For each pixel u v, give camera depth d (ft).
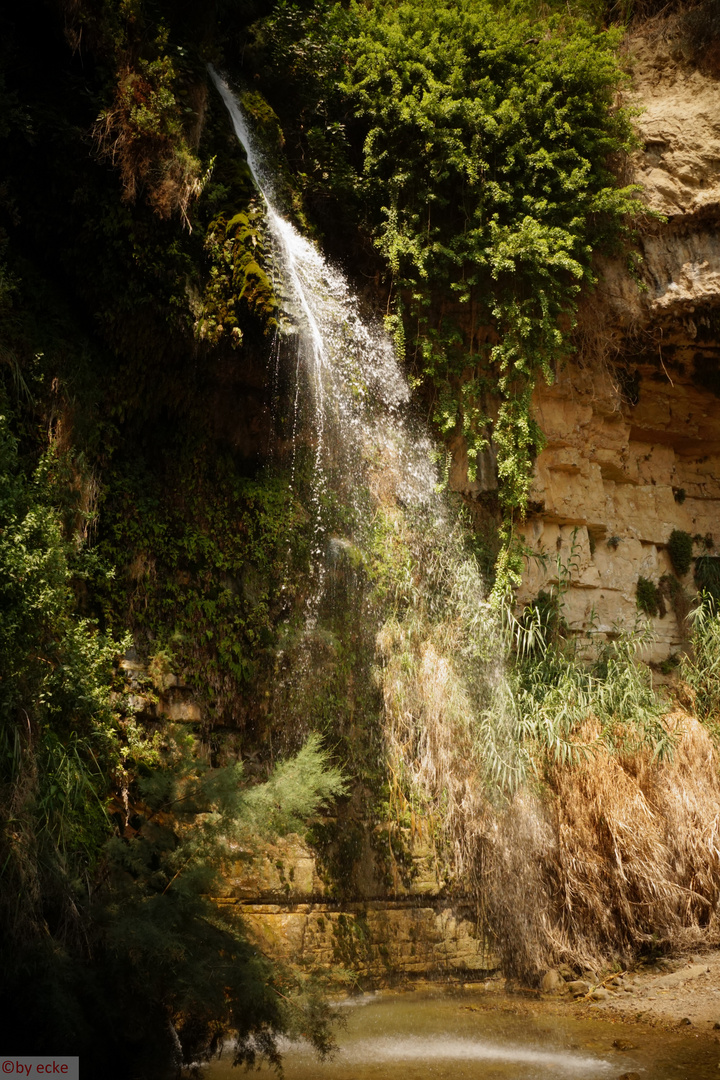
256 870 17.35
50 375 17.17
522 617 25.44
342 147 24.27
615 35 25.36
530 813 20.53
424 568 23.32
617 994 18.44
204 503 19.69
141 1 18.33
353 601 21.40
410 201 24.03
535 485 25.70
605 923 20.07
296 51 24.25
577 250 24.44
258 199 19.81
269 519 20.40
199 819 15.60
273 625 20.04
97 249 17.52
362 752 20.17
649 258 26.25
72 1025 11.53
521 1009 17.56
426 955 19.07
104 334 18.01
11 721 12.89
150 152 17.57
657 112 26.40
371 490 22.79
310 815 17.11
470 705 21.43
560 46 24.62
